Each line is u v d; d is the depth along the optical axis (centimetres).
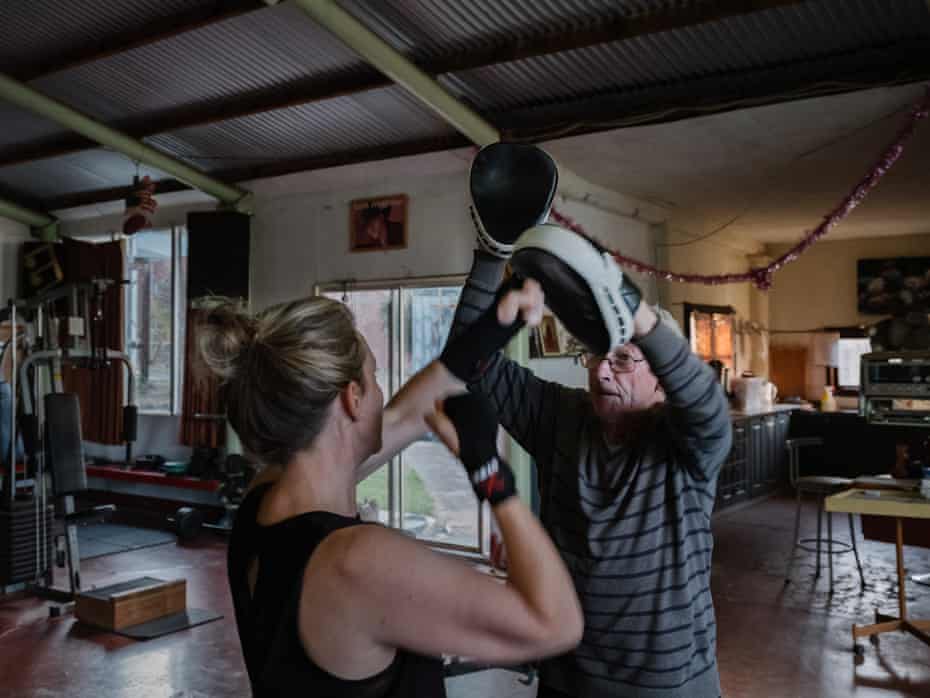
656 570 146
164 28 512
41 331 542
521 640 78
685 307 805
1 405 623
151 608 469
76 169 769
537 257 87
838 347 976
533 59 480
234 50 535
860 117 494
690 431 132
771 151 568
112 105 636
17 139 723
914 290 935
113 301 820
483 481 83
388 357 666
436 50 492
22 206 847
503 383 173
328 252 692
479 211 120
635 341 114
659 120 507
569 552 154
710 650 150
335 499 95
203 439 743
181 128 641
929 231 920
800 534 684
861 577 523
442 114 512
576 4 428
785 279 1012
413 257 644
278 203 723
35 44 562
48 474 554
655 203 737
